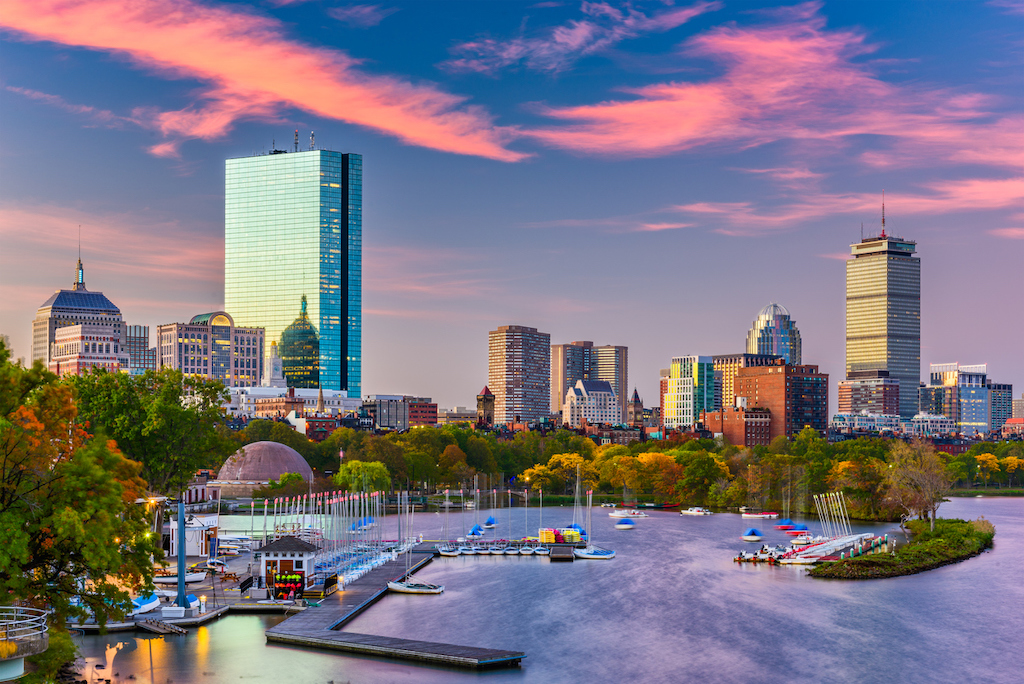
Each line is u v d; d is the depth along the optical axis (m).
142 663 95.69
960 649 108.88
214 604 121.19
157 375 172.50
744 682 95.38
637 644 109.81
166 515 169.75
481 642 109.69
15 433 73.62
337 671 94.94
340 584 138.25
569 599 137.50
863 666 101.56
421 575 161.25
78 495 75.25
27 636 66.38
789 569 168.25
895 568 160.50
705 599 138.00
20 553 69.62
